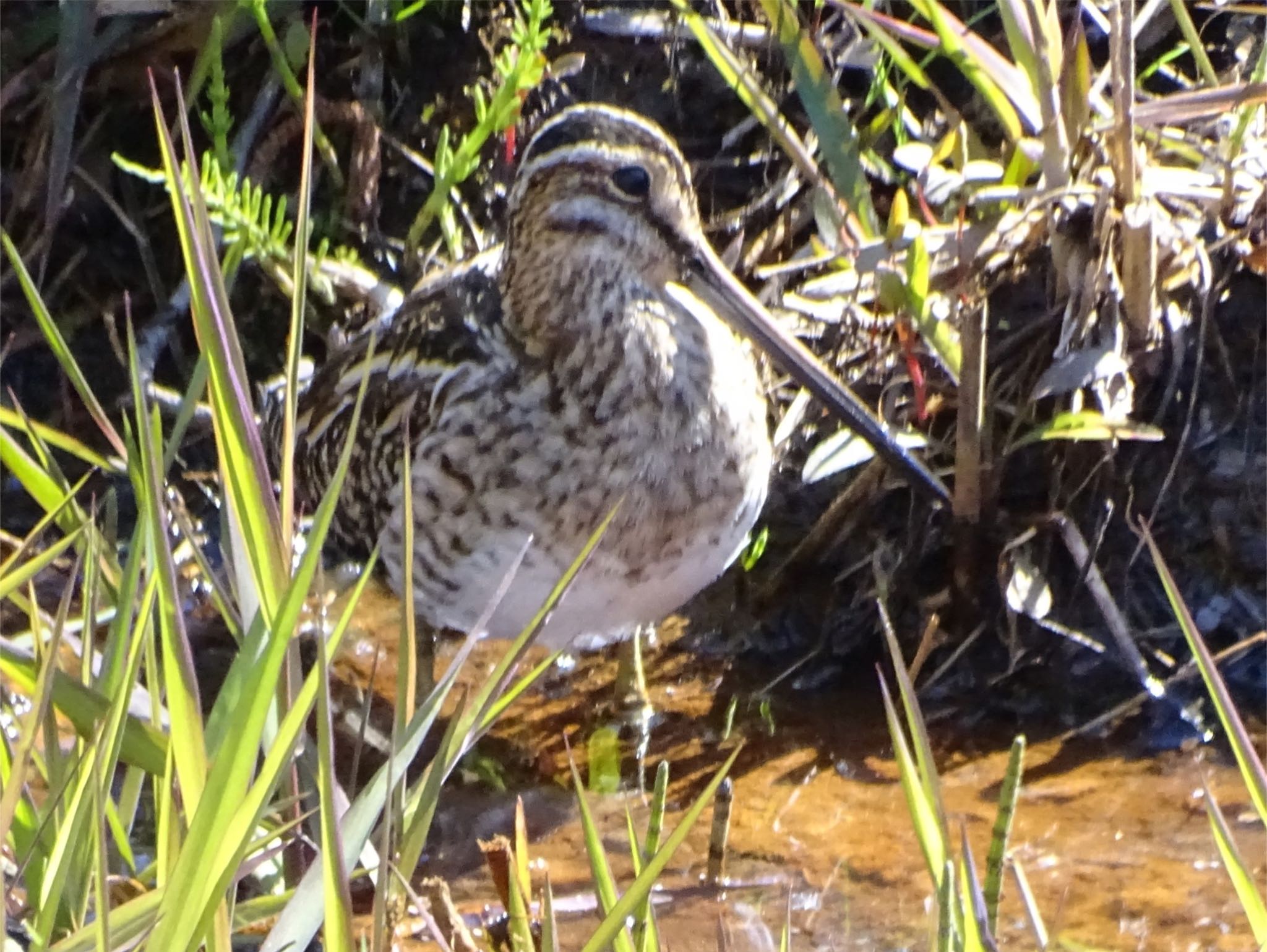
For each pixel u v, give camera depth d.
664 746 5.73
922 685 5.88
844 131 5.95
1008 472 5.96
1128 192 5.61
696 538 5.29
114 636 3.93
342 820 3.31
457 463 5.16
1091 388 5.80
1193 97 5.71
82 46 6.90
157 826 4.25
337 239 7.06
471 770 5.65
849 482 6.28
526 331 5.19
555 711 5.94
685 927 4.71
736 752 3.62
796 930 4.66
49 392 7.10
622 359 5.08
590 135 5.09
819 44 6.62
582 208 5.07
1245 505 5.86
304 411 6.06
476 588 5.29
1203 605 5.85
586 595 5.28
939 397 6.00
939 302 5.81
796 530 6.31
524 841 3.80
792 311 6.21
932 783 3.44
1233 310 5.97
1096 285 5.64
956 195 5.96
